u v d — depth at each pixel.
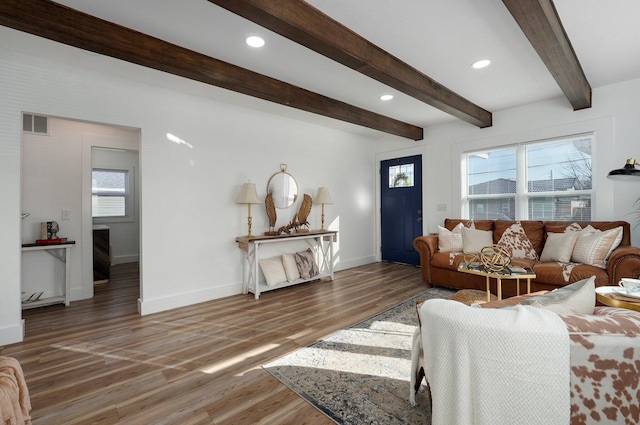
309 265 4.26
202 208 3.48
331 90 3.34
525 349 1.01
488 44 2.42
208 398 1.71
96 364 2.08
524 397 1.02
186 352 2.25
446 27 2.18
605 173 3.35
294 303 3.37
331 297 3.57
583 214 3.57
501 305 1.57
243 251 3.83
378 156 5.74
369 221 5.70
